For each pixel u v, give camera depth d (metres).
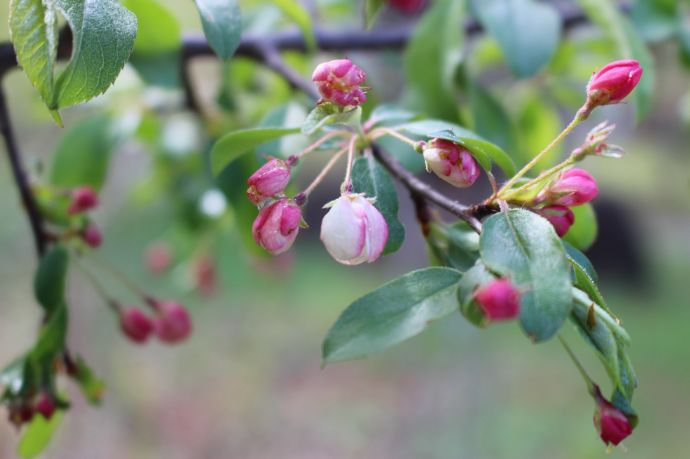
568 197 0.46
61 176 0.67
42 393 0.54
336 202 0.46
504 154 0.48
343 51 0.65
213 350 2.61
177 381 2.43
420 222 0.49
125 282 0.61
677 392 2.29
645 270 3.36
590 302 0.44
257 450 2.18
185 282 0.89
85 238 0.59
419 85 0.61
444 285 0.45
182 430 2.20
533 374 2.38
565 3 0.69
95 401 0.57
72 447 1.81
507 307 0.43
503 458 2.00
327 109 0.47
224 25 0.48
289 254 0.92
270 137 0.50
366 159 0.49
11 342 1.92
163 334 0.62
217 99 0.68
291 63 0.72
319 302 2.97
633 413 0.45
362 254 0.45
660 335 2.77
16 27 0.44
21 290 1.95
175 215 0.77
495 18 0.59
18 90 1.19
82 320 1.92
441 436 2.07
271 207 0.47
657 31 0.64
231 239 0.86
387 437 2.16
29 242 1.87
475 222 0.47
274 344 2.67
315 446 2.16
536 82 0.77
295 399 2.40
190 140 0.77
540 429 2.08
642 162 3.88
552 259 0.43
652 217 3.91
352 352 0.44
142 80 0.59
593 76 0.46
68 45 0.51
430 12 0.61
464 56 0.64
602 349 0.44
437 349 2.42
